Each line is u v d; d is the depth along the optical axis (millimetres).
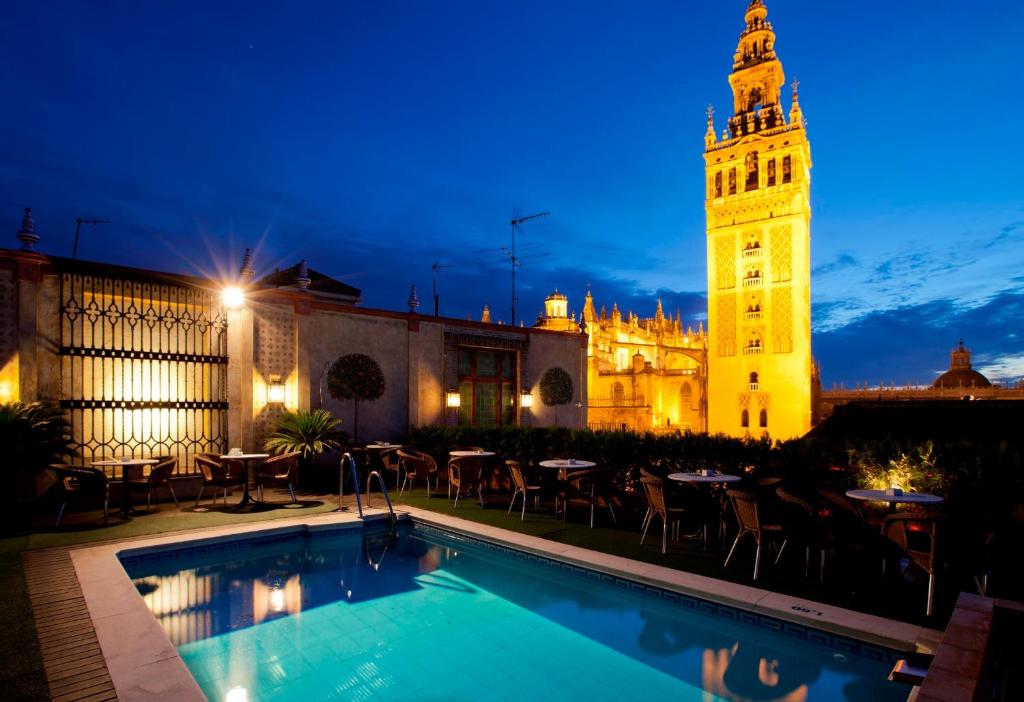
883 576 6840
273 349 14594
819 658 5523
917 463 7785
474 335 19281
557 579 7879
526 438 13062
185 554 8625
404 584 7613
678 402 67438
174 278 12945
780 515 7457
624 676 5172
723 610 6297
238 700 4738
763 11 62375
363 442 16000
